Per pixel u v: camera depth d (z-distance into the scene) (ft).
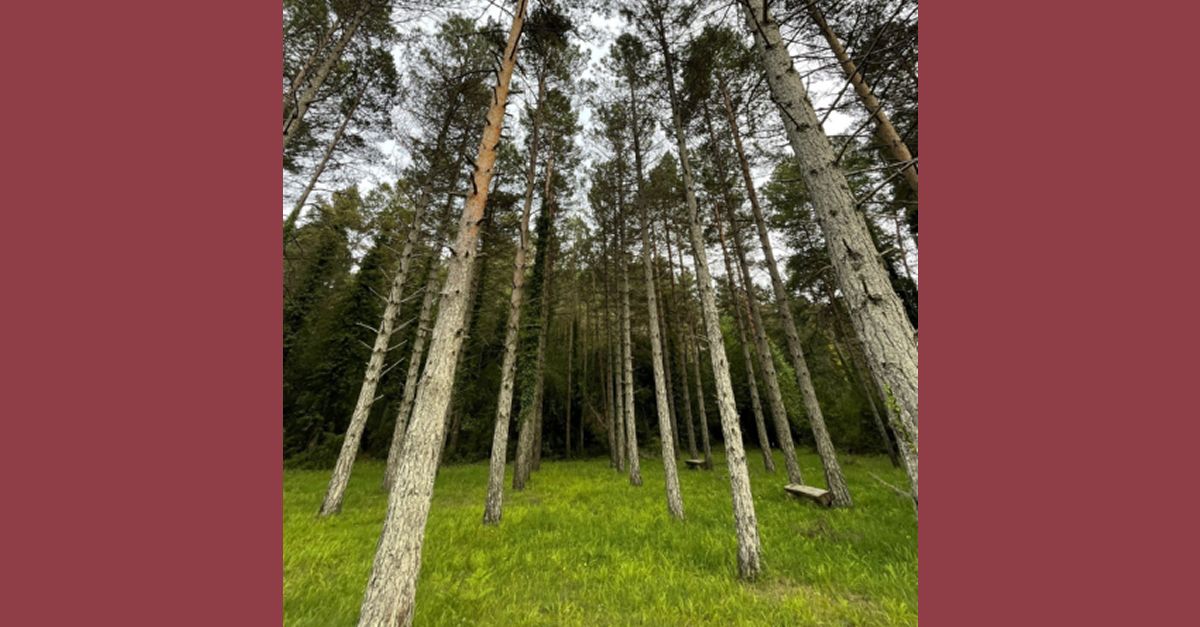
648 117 38.68
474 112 42.34
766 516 28.48
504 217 47.93
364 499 38.04
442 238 47.42
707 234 54.90
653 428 91.25
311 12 32.07
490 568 19.06
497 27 25.71
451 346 16.06
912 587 15.93
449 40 40.01
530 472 55.47
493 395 82.58
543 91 42.57
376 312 78.79
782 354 92.48
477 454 76.33
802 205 53.06
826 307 58.54
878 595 15.70
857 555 19.65
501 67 19.69
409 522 13.83
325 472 58.90
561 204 54.60
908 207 35.01
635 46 32.53
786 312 37.27
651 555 20.21
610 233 55.98
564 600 15.92
